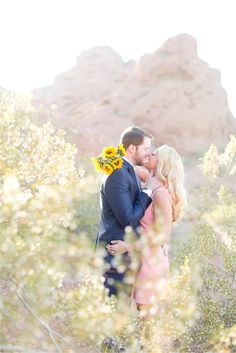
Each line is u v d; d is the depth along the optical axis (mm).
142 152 4562
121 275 4234
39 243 2879
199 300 5043
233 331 4070
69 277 3562
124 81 32125
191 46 28703
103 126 26922
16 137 5211
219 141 26844
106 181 4332
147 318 4074
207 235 6594
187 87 27375
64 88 33281
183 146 26109
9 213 2887
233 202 9117
